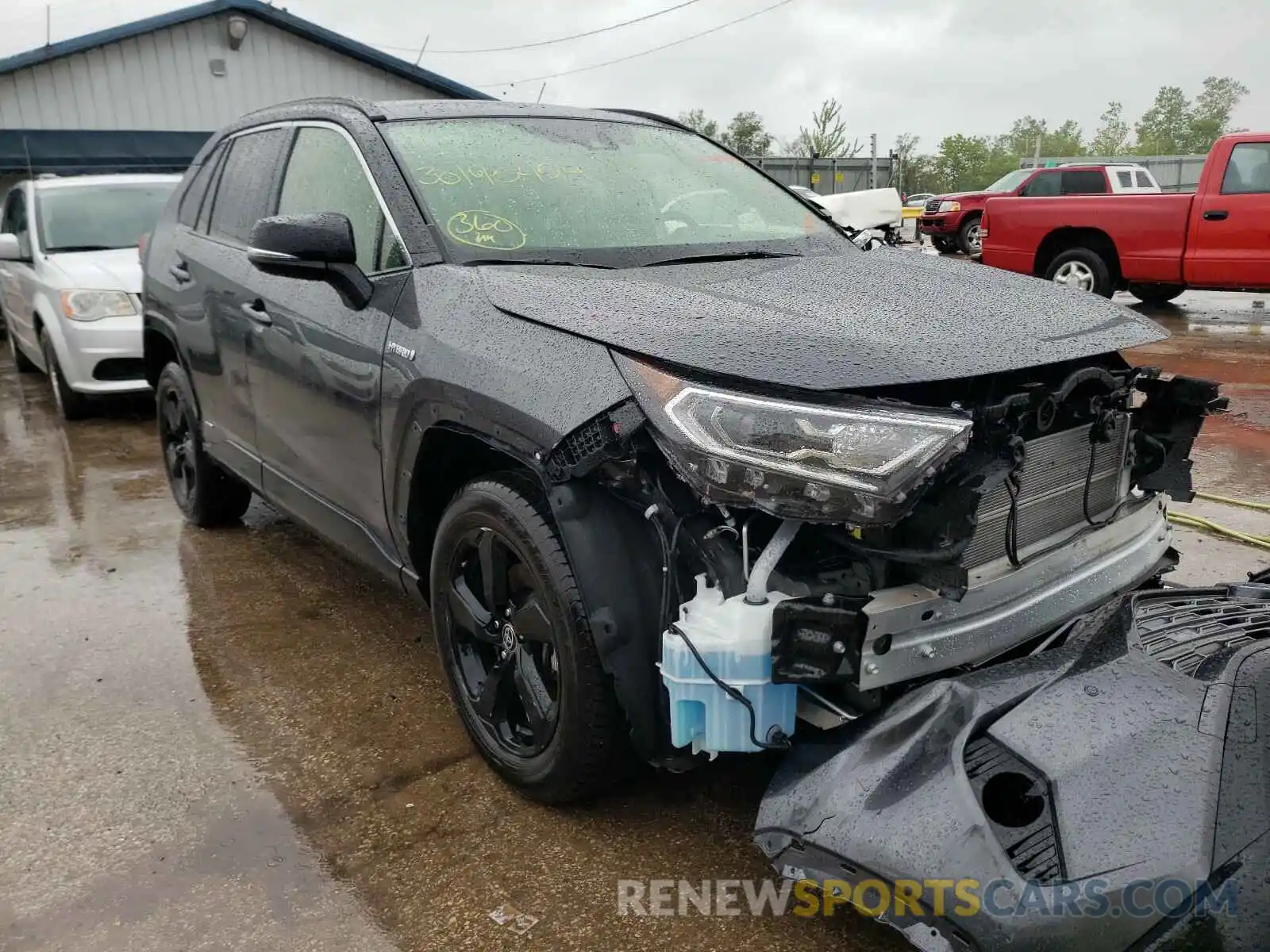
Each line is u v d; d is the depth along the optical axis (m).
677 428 2.04
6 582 4.36
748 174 3.86
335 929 2.25
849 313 2.37
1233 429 6.45
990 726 1.92
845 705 2.11
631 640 2.21
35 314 7.70
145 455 6.63
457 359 2.52
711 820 2.60
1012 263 12.29
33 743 3.04
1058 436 2.37
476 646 2.81
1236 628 2.27
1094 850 1.71
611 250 3.02
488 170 3.20
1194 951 1.62
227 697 3.32
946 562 2.03
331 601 4.11
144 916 2.30
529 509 2.39
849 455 1.91
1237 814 1.70
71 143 17.95
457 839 2.55
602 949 2.17
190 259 4.32
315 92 20.05
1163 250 11.01
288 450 3.58
